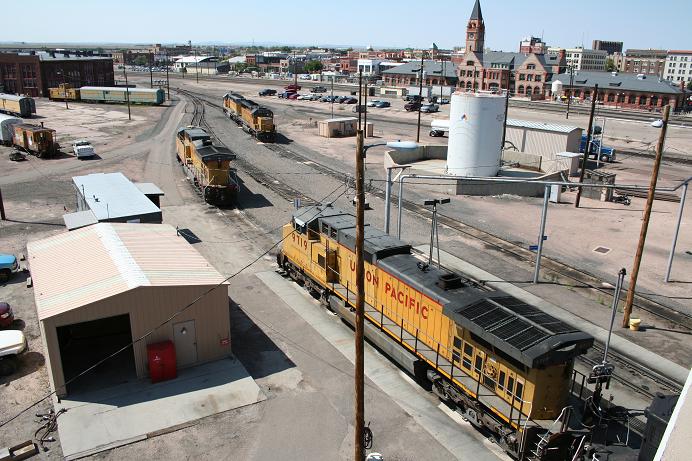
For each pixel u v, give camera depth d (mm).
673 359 23562
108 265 22469
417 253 35094
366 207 45000
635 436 17891
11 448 16938
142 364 20922
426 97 137500
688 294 30547
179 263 23562
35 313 26016
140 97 114500
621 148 77125
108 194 36375
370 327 23203
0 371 21000
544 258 35500
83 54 153375
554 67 145875
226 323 22328
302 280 29641
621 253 36781
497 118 51438
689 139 84500
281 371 21922
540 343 15961
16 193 48188
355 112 110500
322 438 18062
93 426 18250
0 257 29766
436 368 19656
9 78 128250
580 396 18188
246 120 83125
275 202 47125
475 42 161750
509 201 49562
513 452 16766
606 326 26453
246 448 17516
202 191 47469
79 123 88875
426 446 17828
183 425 18484
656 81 124062
